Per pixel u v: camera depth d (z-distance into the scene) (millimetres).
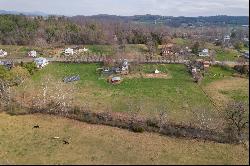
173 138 67000
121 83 113312
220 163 47812
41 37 199000
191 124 75375
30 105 83438
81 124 73125
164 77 122188
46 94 95625
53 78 117000
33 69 121500
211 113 84375
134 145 61625
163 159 51406
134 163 47250
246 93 102938
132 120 75438
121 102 93188
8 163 52250
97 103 91312
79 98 94812
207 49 173750
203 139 66688
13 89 98875
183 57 155875
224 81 118188
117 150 57594
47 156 55344
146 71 129875
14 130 69438
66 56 155375
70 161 51781
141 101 94312
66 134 67250
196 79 117750
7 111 79375
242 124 70625
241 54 158250
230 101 92562
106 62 136250
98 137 65562
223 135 68500
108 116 77812
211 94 102625
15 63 133000
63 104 82625
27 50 172625
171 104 92375
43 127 71125
